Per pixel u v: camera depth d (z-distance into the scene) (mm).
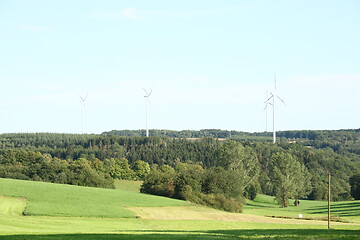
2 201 75125
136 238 40906
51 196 82312
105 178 125500
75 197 84062
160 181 105750
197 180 102812
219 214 82750
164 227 59656
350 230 52344
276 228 60594
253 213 97000
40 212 67562
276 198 127375
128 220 68688
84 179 120500
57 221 61031
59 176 120938
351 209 103500
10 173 124375
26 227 51938
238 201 103438
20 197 79062
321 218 81438
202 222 69750
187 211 83500
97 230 51188
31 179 122875
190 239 41188
